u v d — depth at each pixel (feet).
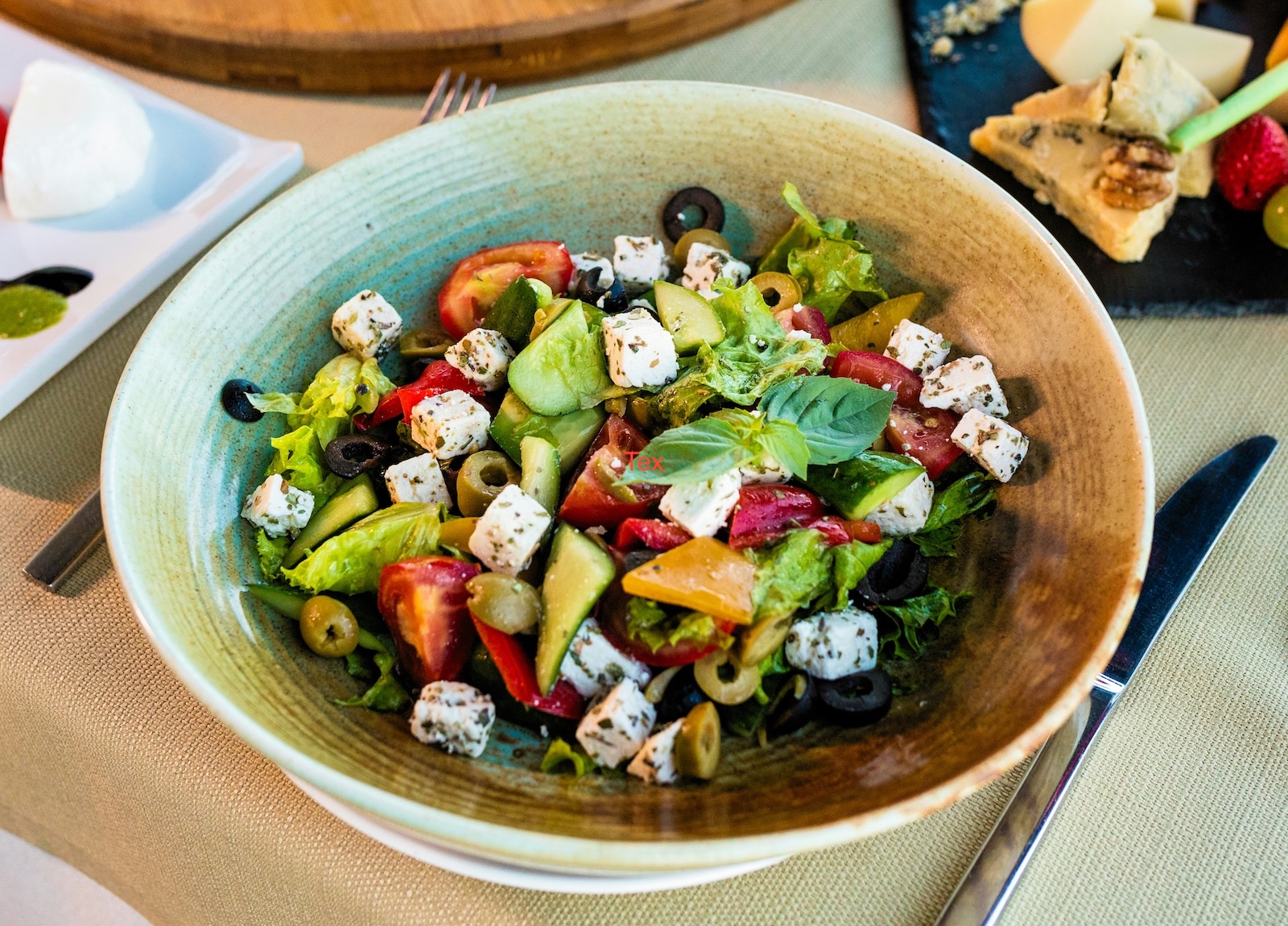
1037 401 1.34
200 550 1.29
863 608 1.28
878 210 1.47
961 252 1.42
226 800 1.26
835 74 1.88
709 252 1.47
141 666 1.33
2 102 1.79
